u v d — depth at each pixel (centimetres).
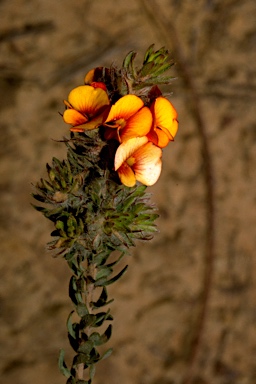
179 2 66
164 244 61
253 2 67
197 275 61
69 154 26
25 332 59
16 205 61
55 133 63
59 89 63
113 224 25
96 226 26
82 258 27
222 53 66
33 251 61
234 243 62
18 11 65
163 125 25
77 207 26
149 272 61
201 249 62
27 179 62
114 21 65
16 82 63
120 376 59
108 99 25
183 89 64
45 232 61
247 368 61
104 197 26
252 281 62
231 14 67
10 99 63
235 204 63
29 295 60
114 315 60
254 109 65
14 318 59
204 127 63
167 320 61
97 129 25
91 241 26
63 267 61
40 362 59
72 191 25
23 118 63
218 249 62
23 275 60
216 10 67
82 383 28
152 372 60
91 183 25
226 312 61
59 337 59
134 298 61
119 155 24
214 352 61
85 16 65
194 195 62
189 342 60
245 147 64
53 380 58
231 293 62
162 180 62
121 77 25
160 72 25
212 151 63
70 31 65
